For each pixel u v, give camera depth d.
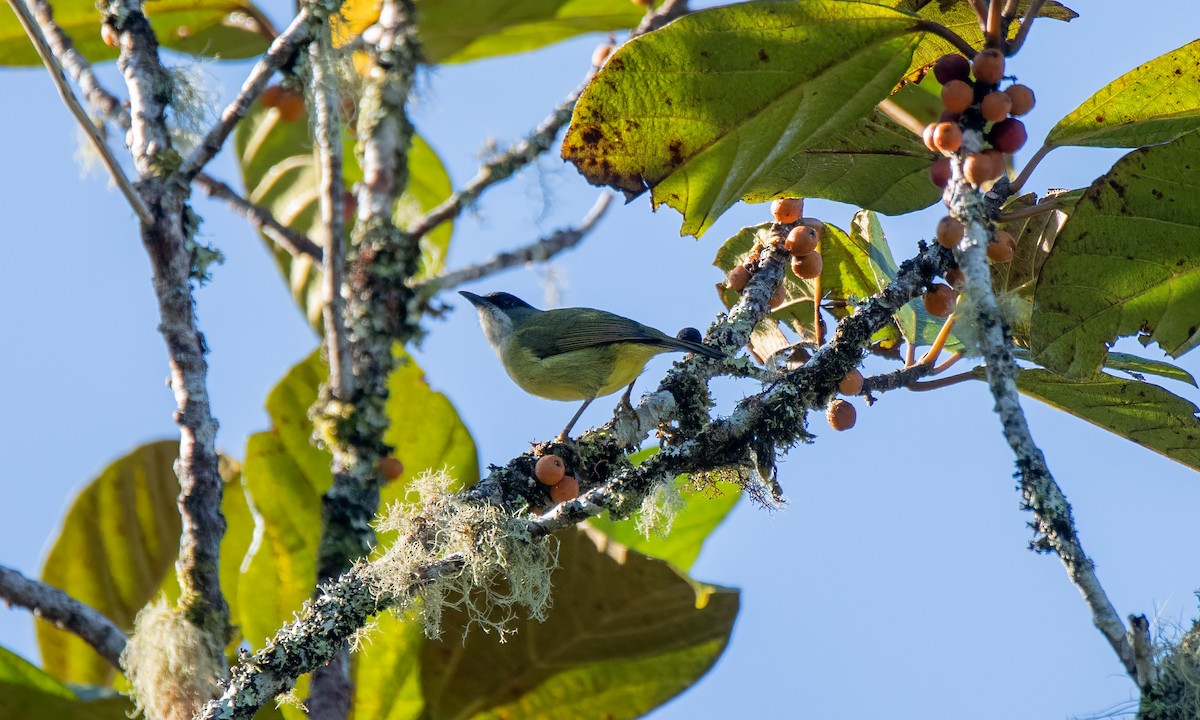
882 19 6.75
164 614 6.43
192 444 6.59
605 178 7.37
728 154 7.27
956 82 6.58
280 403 8.37
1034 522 5.16
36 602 6.36
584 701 7.96
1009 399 5.50
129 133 7.25
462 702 7.98
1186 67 7.24
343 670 6.94
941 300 7.44
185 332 6.77
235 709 6.15
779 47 6.81
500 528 6.79
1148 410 7.93
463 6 10.61
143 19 7.50
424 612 6.66
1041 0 7.02
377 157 8.95
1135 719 4.92
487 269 9.08
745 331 8.35
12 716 6.32
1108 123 7.48
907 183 8.24
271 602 8.19
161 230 6.83
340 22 8.73
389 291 8.51
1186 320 7.20
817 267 8.10
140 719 7.12
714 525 9.63
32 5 8.33
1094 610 4.95
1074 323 7.25
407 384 8.61
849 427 7.55
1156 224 6.93
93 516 8.74
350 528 7.54
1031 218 8.19
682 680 7.92
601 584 7.63
